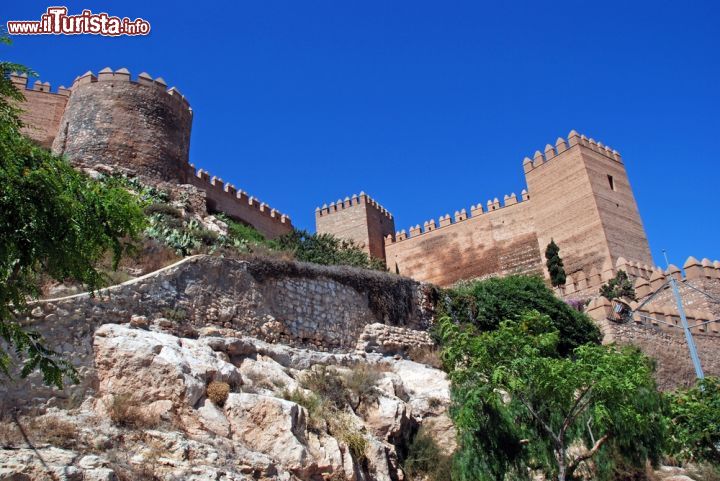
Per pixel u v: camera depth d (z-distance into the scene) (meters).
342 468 13.99
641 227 57.34
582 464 17.48
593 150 59.47
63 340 13.91
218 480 11.59
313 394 16.19
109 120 32.38
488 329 27.83
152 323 16.48
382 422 16.95
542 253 58.22
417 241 66.81
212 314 18.53
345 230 67.75
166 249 20.25
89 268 10.67
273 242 32.12
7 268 10.07
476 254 62.47
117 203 10.70
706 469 19.62
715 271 40.97
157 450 11.92
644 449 16.48
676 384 31.62
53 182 9.64
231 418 13.70
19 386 12.52
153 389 13.46
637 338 31.59
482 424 15.86
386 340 23.23
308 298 21.94
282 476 12.76
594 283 44.44
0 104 10.59
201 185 40.97
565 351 28.41
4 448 10.62
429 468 16.75
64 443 11.34
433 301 26.84
